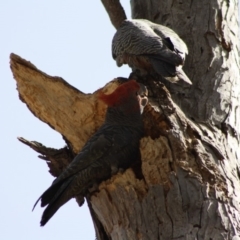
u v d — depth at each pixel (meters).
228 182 10.49
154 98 11.22
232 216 10.16
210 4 12.66
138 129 11.12
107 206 10.96
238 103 12.04
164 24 12.84
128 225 10.52
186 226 10.07
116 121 11.27
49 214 10.91
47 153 11.96
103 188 11.03
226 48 12.42
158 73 11.51
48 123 11.88
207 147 10.79
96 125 11.68
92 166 11.07
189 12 12.68
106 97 11.38
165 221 10.20
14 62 11.52
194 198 10.25
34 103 11.71
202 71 12.09
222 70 12.14
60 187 10.95
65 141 11.98
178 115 10.97
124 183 10.80
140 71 12.08
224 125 11.53
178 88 11.84
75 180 11.09
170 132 10.73
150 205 10.39
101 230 11.52
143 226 10.33
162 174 10.51
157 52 11.63
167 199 10.31
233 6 12.98
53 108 11.66
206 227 10.03
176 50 11.62
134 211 10.50
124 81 11.59
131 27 12.25
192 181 10.36
